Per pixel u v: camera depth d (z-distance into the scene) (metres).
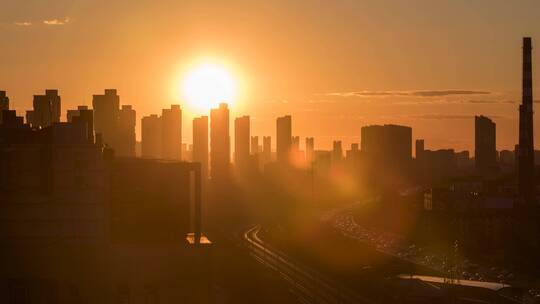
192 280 196.00
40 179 189.62
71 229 190.38
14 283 189.00
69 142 193.00
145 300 192.88
